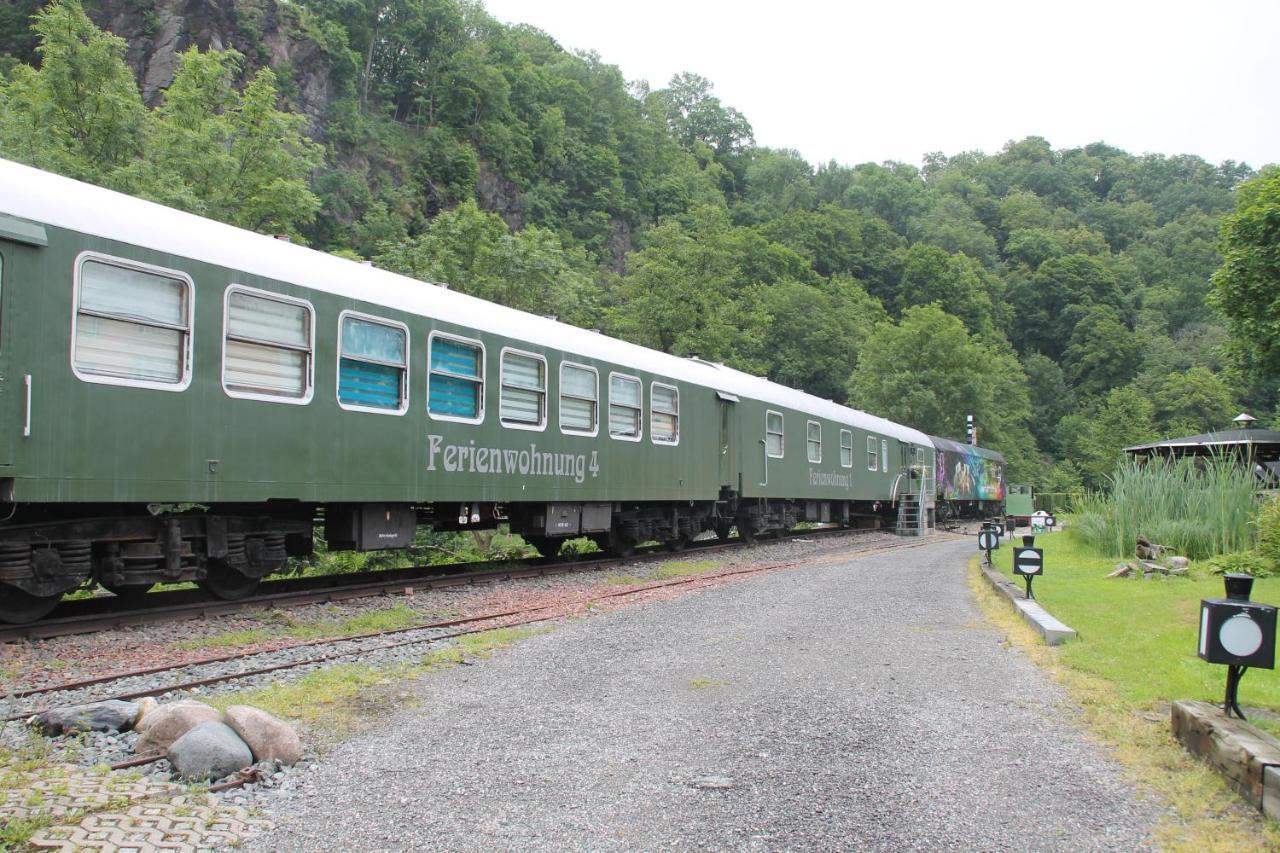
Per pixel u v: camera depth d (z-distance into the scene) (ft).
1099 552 52.75
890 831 12.76
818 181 460.96
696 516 60.85
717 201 355.36
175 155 69.05
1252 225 73.46
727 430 62.23
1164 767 15.25
